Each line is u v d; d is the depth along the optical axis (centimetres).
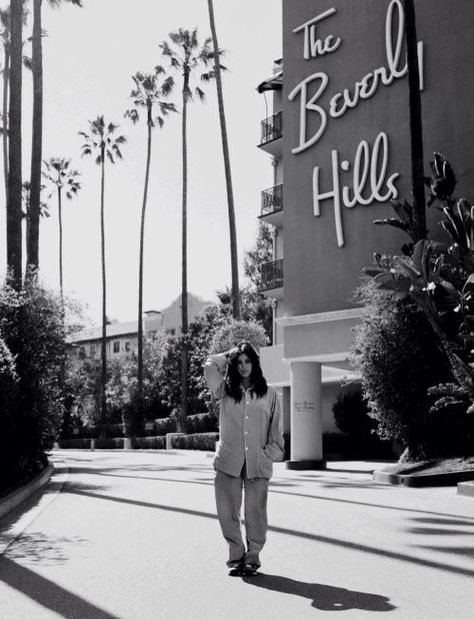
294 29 2630
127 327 8575
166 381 5547
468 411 1526
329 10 2527
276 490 1523
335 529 925
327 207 2467
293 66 2616
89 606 542
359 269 2364
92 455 4088
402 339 1850
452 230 1706
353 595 570
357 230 2381
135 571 668
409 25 1888
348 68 2459
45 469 2066
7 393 1393
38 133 2448
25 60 3281
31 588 602
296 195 2548
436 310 1636
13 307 1673
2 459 1509
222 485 651
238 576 643
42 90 2466
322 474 2125
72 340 1933
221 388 655
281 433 655
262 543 650
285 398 3372
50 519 1046
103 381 6062
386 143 2330
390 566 684
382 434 1959
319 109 2511
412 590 586
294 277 2520
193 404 5291
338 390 3334
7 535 888
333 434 3148
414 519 1026
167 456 3719
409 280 1661
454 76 2214
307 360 2473
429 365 1827
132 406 5616
